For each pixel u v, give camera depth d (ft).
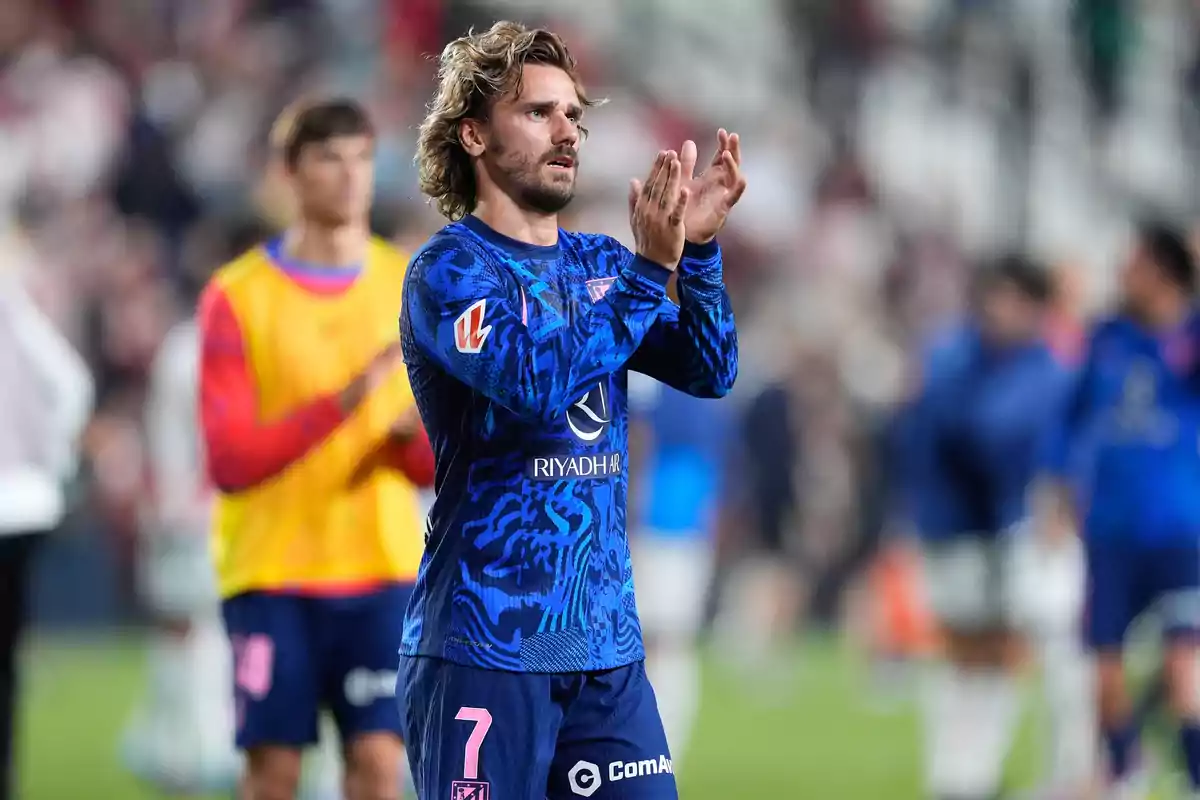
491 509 43.68
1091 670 92.53
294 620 59.88
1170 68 210.59
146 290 161.48
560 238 45.91
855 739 118.42
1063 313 105.60
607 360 42.73
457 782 43.39
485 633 43.37
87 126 173.27
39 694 131.95
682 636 95.40
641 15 210.18
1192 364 85.51
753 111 206.90
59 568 155.33
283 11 192.65
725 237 182.91
